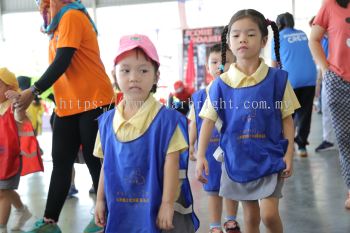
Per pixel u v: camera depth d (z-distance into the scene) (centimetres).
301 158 485
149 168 165
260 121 202
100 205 176
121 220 167
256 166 201
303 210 293
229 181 208
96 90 254
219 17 1059
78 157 350
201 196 346
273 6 1021
